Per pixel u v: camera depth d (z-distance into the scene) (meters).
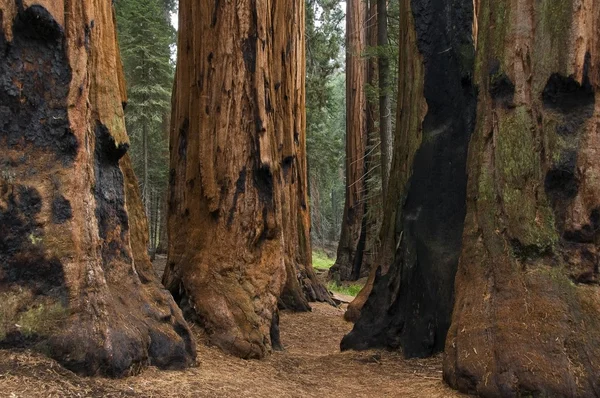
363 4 21.45
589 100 4.54
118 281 4.62
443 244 7.01
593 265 4.32
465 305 4.83
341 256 21.31
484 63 5.22
